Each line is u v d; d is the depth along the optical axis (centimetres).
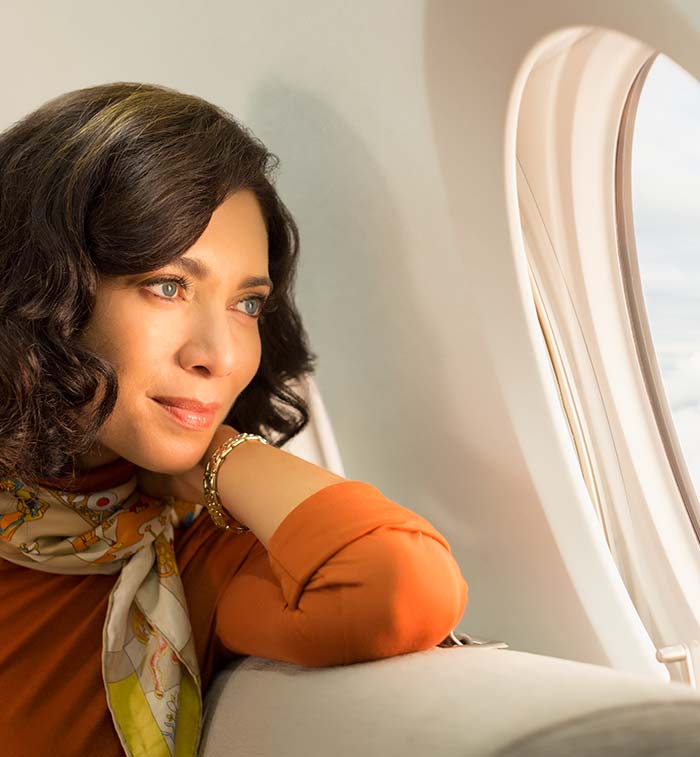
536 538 172
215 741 112
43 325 111
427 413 184
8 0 184
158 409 114
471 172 159
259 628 109
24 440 111
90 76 190
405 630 98
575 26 129
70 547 122
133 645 121
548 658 93
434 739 76
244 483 114
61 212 111
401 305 180
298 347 150
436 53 152
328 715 90
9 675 120
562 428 168
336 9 163
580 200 165
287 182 186
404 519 103
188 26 181
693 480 164
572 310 171
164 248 109
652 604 169
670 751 70
